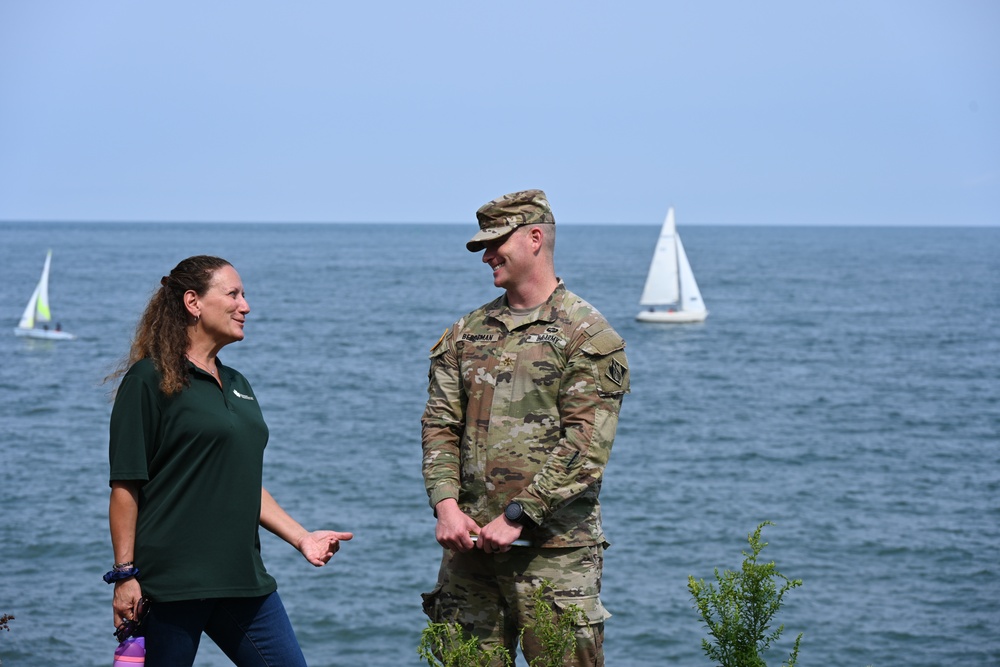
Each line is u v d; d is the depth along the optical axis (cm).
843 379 4122
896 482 2341
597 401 356
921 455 2658
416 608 1443
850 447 2753
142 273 10969
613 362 358
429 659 322
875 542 1827
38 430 2869
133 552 350
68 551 1691
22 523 1858
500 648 345
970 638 1345
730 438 2864
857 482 2334
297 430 2894
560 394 360
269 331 5731
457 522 350
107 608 1410
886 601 1495
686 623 1388
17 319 6069
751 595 336
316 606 1445
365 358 4628
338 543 389
